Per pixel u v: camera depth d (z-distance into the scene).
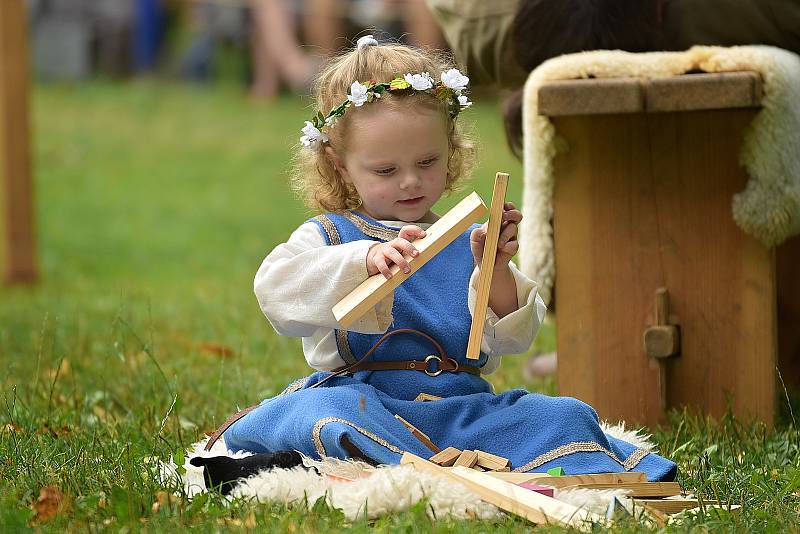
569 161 7.84
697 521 5.36
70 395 8.50
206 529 5.20
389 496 5.41
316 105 6.94
